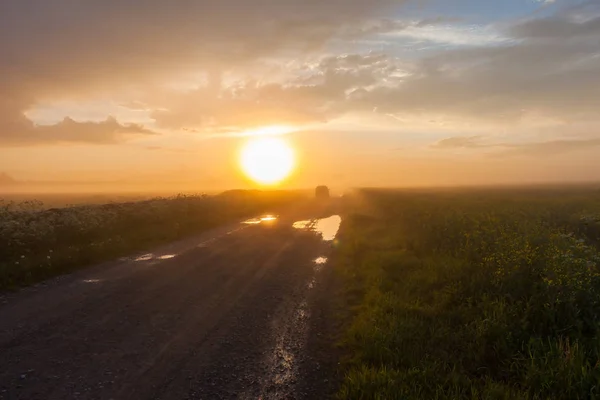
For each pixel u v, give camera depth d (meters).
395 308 7.23
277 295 8.77
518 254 8.19
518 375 4.95
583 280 6.57
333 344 6.20
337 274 10.85
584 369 4.52
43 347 5.78
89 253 11.80
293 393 4.75
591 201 32.78
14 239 11.69
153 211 20.67
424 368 4.99
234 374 5.17
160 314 7.32
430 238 13.57
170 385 4.84
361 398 4.50
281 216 28.62
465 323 6.46
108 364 5.32
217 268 11.19
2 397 4.45
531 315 6.22
